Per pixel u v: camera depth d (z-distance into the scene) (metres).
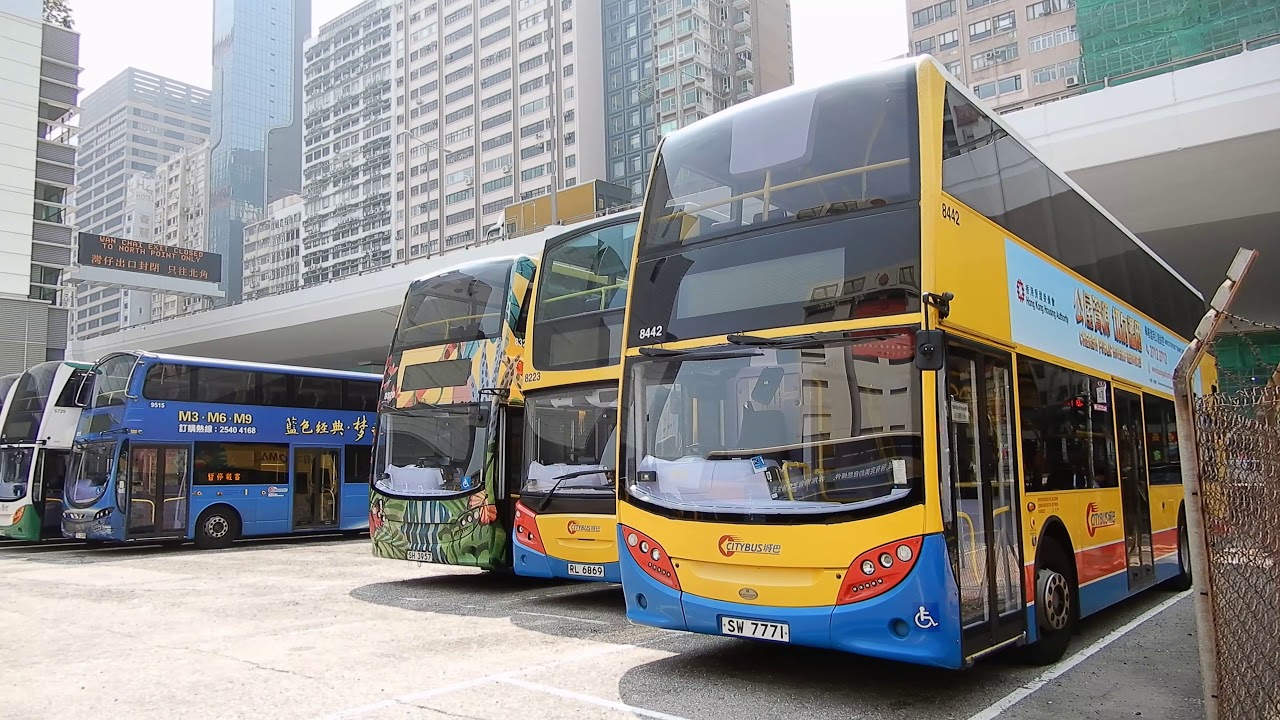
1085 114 16.73
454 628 8.27
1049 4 56.56
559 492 9.59
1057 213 7.59
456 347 11.33
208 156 147.50
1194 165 16.41
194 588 11.40
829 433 5.30
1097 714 5.16
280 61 160.12
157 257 39.84
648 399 6.16
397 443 11.53
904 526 4.94
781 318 5.64
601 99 86.44
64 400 19.41
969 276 5.66
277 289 115.12
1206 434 4.22
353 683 5.98
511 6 89.25
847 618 5.02
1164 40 30.06
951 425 5.16
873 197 5.56
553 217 28.14
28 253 43.47
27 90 44.38
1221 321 4.14
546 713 5.20
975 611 5.20
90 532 16.20
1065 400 7.00
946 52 60.66
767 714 5.18
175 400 17.11
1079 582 6.78
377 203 99.88
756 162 6.16
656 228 6.57
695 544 5.63
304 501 18.75
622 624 8.48
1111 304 8.58
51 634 7.97
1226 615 4.08
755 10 91.19
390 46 101.12
